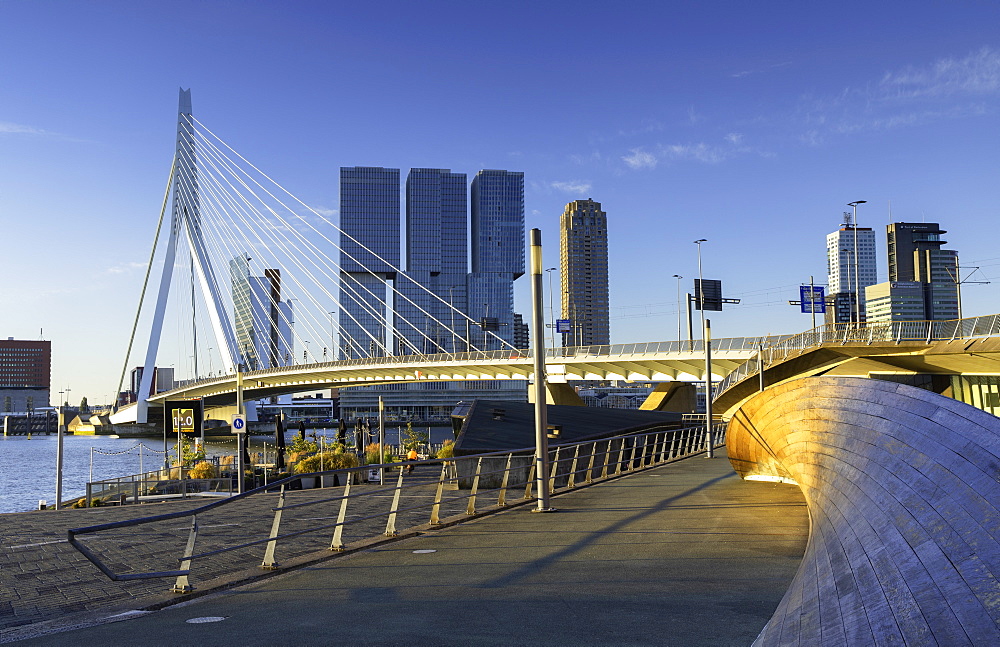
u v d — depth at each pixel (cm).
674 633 709
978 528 439
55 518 1764
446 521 1486
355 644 686
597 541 1236
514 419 2928
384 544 1265
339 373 10750
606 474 2484
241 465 3331
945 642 377
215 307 11469
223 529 1473
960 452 546
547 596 867
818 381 1185
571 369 7750
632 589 895
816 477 1026
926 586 433
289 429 18500
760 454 1948
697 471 2602
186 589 927
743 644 672
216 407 15838
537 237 1697
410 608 821
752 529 1321
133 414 14538
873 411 852
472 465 2286
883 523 568
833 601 532
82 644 705
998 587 378
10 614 853
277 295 16888
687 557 1086
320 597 887
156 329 13962
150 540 1352
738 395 6112
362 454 4766
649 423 3406
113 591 961
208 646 688
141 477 4131
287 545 1277
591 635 706
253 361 16475
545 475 1645
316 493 2262
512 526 1431
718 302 7775
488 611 802
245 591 937
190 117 12244
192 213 11975
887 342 4753
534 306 1698
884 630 432
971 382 5000
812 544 781
